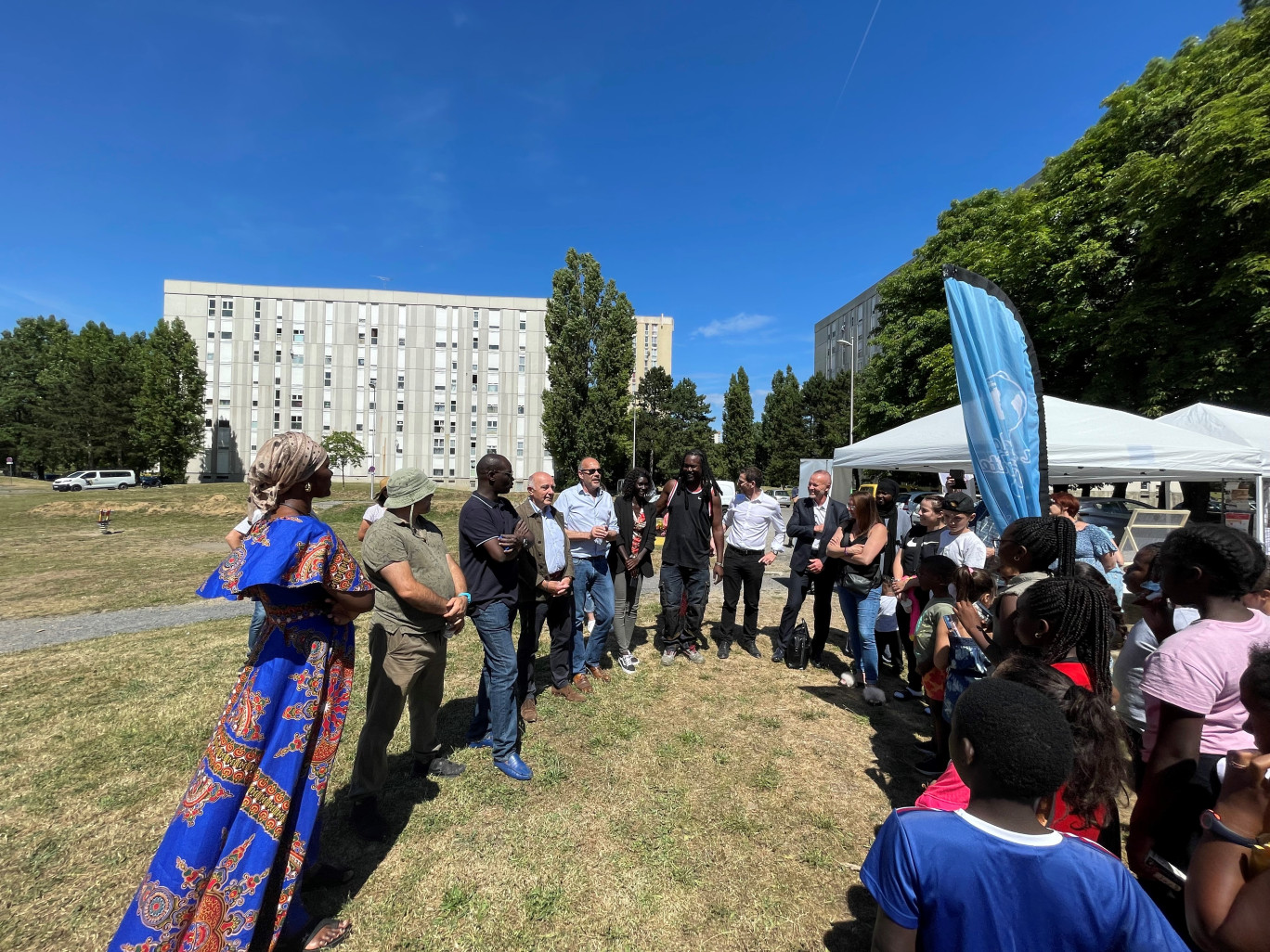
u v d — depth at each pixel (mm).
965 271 3256
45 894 2295
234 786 1732
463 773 3254
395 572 2441
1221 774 1574
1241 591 1760
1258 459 5652
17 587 9305
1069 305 13211
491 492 3229
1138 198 11414
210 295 53250
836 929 2201
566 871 2488
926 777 3252
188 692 4484
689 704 4293
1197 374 10727
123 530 18656
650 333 115500
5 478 44531
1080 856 1101
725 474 58062
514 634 6359
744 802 3039
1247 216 10016
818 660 5270
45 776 3213
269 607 1889
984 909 1092
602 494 4684
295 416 54469
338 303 55125
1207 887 1136
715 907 2305
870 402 22469
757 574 5422
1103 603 1863
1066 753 1106
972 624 2635
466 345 57000
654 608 7680
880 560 4477
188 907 1621
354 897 2301
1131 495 25188
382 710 2596
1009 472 3094
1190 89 12023
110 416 43844
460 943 2098
